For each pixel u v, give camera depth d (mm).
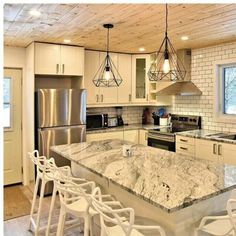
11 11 2537
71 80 4844
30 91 4172
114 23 2953
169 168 2121
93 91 4691
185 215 1774
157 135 4492
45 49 4031
